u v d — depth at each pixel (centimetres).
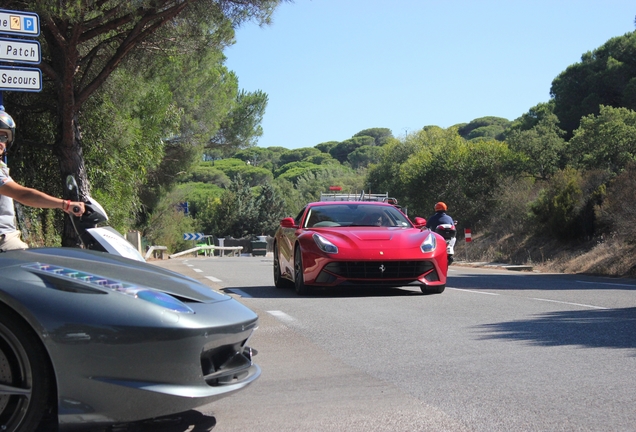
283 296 933
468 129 13138
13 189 398
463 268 2069
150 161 1914
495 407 371
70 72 1198
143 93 1612
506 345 551
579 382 424
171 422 349
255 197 8300
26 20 738
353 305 819
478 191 3466
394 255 877
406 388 418
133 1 1114
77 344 285
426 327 649
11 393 285
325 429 337
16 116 1416
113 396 288
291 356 522
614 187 1909
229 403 387
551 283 1202
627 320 677
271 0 1220
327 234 920
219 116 2877
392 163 5797
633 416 350
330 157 15625
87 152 1558
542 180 3322
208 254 4588
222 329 319
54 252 359
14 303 286
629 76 4925
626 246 1719
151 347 293
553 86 5709
